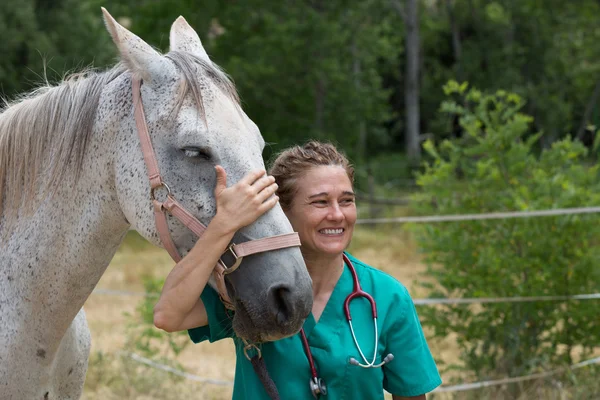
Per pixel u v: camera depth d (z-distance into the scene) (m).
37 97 2.34
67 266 2.22
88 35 17.67
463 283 4.80
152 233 2.09
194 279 1.96
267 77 14.82
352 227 2.17
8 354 2.22
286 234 1.98
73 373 2.42
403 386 2.14
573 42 22.08
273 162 2.30
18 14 16.66
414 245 10.73
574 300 4.66
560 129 21.53
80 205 2.21
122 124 2.13
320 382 2.06
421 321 4.92
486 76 22.56
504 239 4.80
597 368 4.61
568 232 4.65
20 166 2.28
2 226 2.33
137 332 6.42
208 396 4.79
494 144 4.92
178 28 2.33
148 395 4.80
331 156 2.17
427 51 26.53
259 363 2.06
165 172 2.03
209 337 2.23
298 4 15.30
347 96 15.62
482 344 4.92
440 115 23.20
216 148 1.99
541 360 4.67
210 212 2.00
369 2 17.17
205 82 2.07
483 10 23.72
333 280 2.17
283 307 1.93
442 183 5.08
